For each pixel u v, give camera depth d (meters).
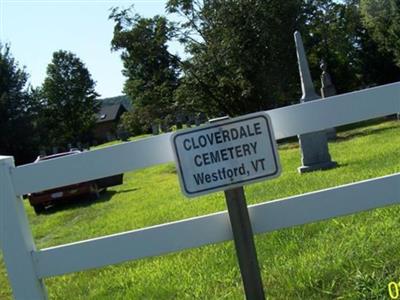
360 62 43.50
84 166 3.03
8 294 6.23
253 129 2.87
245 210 3.01
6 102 48.56
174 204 10.05
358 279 3.81
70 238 9.60
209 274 4.73
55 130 77.94
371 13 40.00
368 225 5.08
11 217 3.06
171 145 2.88
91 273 5.95
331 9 36.00
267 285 4.14
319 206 3.12
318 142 11.70
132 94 34.72
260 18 30.27
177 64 32.56
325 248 4.64
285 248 4.98
